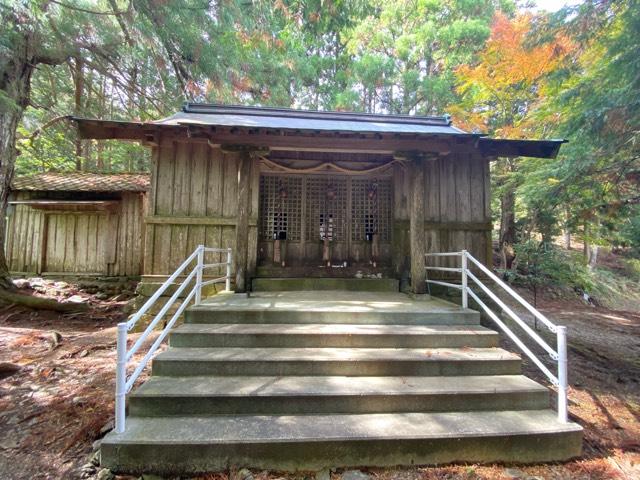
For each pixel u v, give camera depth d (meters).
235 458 2.19
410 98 13.42
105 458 2.16
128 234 8.27
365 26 13.09
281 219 5.92
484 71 10.20
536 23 5.89
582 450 2.56
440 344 3.40
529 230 9.70
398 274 5.69
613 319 8.30
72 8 5.53
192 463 2.17
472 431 2.37
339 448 2.25
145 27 6.30
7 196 6.27
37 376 3.50
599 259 16.98
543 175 6.16
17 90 5.98
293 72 10.41
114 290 8.06
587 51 5.88
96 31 6.32
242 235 4.99
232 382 2.79
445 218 5.79
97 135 5.06
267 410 2.56
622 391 3.70
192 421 2.44
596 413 3.19
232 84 7.84
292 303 4.21
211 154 5.57
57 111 8.48
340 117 6.12
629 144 4.96
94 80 8.98
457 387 2.76
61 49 6.02
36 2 5.02
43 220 8.30
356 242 6.00
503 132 10.38
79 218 8.37
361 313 3.78
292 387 2.71
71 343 4.49
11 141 6.18
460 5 11.99
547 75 6.50
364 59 12.62
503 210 11.66
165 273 5.36
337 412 2.60
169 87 7.41
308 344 3.33
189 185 5.49
